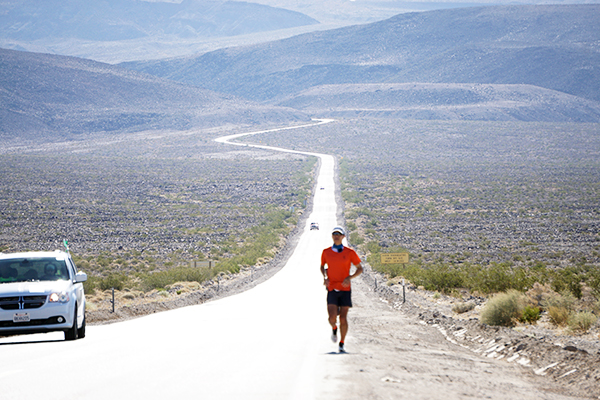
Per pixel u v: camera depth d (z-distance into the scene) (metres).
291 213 97.12
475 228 79.94
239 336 12.93
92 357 9.96
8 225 78.69
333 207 106.00
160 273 41.28
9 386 7.56
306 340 12.03
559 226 79.56
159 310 25.66
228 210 102.50
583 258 52.16
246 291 35.38
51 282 12.95
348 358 9.43
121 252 62.31
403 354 10.62
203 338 12.66
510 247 62.97
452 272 33.19
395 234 76.06
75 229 78.25
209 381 7.61
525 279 27.75
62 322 12.42
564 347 11.02
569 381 9.02
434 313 19.45
